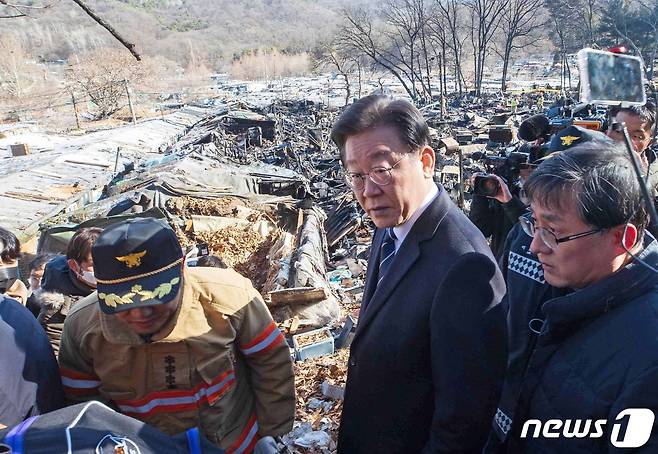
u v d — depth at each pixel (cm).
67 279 339
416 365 219
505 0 6656
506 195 352
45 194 1973
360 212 1842
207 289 245
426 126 217
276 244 1653
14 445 160
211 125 4162
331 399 577
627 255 178
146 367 239
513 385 233
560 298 188
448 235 213
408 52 7931
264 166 2344
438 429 205
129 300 213
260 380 271
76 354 245
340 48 7406
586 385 176
